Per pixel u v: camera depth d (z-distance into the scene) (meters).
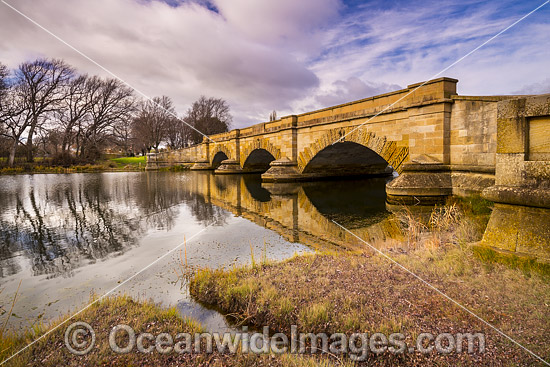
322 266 6.84
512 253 6.08
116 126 66.44
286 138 30.97
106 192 25.08
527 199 5.95
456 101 14.68
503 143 6.50
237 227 12.45
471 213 10.84
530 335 3.83
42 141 59.06
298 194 22.28
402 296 5.13
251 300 5.37
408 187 15.20
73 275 7.49
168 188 28.00
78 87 60.03
